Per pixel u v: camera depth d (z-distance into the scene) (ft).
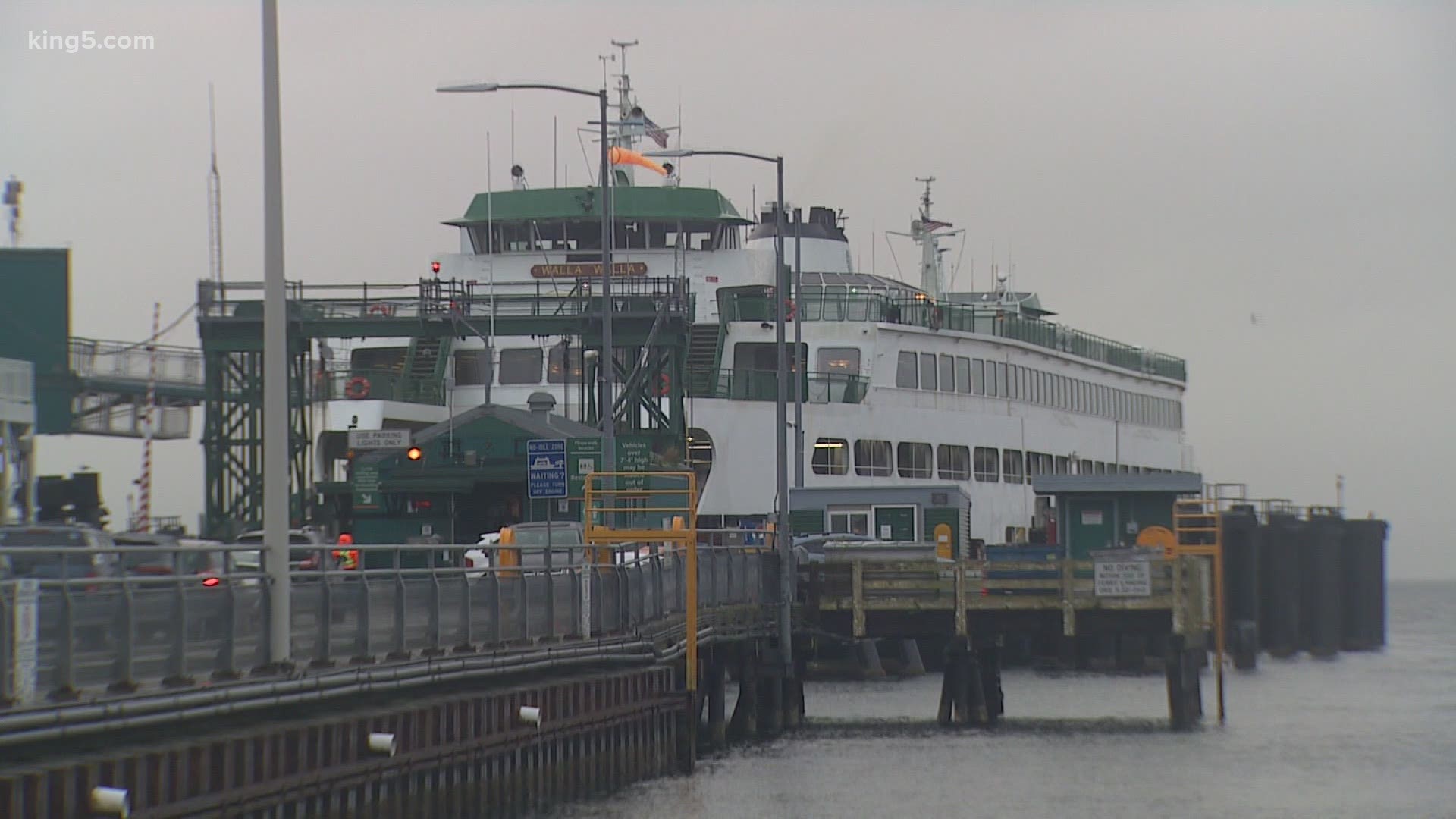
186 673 252.21
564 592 381.81
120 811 219.82
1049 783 454.40
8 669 219.41
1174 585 525.34
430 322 637.71
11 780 207.31
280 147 283.18
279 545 274.16
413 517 614.34
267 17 284.82
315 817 268.82
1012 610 533.55
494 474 610.24
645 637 421.18
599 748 381.40
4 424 462.60
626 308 649.20
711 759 478.18
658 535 430.20
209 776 242.78
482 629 341.82
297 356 644.69
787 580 540.11
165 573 285.02
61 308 613.52
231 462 640.99
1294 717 618.03
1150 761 495.00
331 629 289.53
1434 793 451.94
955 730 548.72
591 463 499.51
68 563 241.14
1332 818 418.72
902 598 534.78
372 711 292.20
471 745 320.50
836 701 640.58
